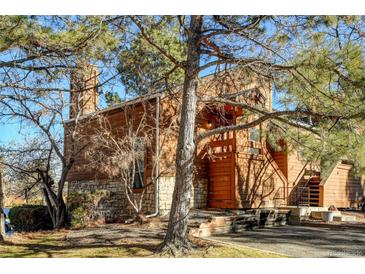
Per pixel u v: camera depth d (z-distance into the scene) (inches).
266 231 442.0
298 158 613.3
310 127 337.7
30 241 373.7
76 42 331.6
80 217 497.0
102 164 514.0
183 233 301.0
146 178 529.7
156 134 508.7
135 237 369.7
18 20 281.1
